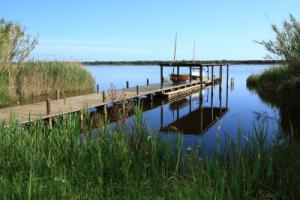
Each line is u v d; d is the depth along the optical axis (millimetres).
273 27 9258
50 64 18375
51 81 17547
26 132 5047
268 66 17578
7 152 4227
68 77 18812
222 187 3010
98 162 3955
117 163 3957
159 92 18219
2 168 3855
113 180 3768
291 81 9320
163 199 3174
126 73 58125
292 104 10180
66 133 4883
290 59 9305
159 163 4570
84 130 5379
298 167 3688
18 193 2875
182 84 21938
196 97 18719
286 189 3365
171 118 10930
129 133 4680
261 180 3568
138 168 3854
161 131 8281
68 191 3252
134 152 4281
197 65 17969
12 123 5469
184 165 4594
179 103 15633
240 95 19406
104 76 45344
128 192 3277
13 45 12484
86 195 3225
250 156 4492
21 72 15656
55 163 3926
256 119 10078
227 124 9398
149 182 3697
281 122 9031
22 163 3865
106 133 4723
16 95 14125
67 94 17250
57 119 5473
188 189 3332
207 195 3117
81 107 9977
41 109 9477
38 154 4031
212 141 6941
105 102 11344
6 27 11953
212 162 4000
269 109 12352
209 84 29828
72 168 3814
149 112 12422
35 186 3078
